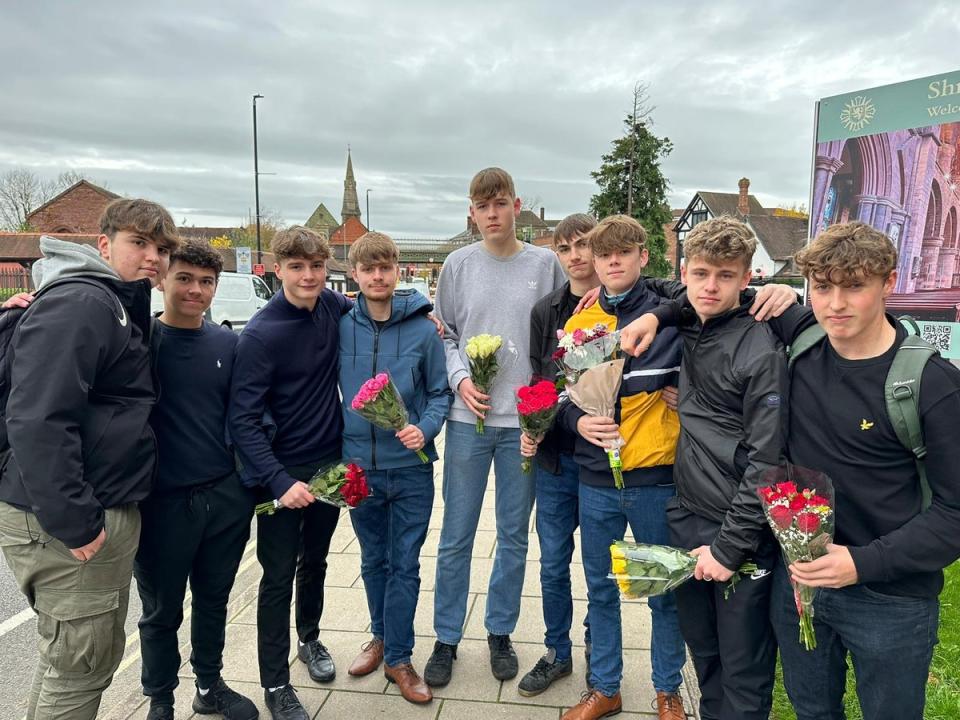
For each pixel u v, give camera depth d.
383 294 2.66
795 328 1.91
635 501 2.36
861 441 1.66
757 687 1.99
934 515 1.58
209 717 2.61
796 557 1.65
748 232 1.99
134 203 2.08
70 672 1.97
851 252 1.58
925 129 5.47
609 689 2.49
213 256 2.38
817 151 6.15
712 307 1.97
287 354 2.54
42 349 1.77
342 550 4.36
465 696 2.70
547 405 2.42
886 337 1.67
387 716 2.57
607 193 26.61
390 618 2.73
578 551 4.30
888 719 1.74
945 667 2.79
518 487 2.86
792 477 1.78
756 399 1.85
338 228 86.19
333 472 2.50
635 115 25.83
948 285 5.50
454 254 3.08
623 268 2.42
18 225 45.00
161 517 2.35
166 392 2.35
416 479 2.72
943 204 5.42
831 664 1.88
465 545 2.88
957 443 1.54
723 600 1.99
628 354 2.32
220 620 2.58
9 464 1.90
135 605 3.88
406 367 2.72
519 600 2.89
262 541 2.55
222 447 2.46
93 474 1.94
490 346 2.66
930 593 1.67
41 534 1.88
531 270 2.95
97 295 1.89
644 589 1.99
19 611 3.79
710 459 1.98
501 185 2.81
